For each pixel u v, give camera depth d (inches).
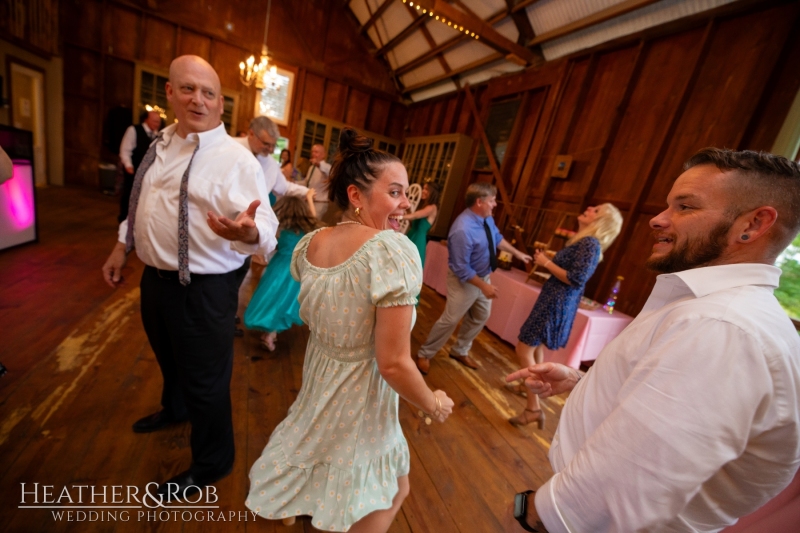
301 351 96.0
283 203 85.0
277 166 87.1
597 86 146.6
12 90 206.1
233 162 43.5
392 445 37.2
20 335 78.8
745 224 22.4
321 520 33.4
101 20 241.9
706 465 17.5
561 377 36.5
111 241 154.4
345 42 298.4
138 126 154.9
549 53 172.6
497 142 205.0
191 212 42.4
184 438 60.2
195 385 47.0
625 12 128.9
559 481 22.4
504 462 70.6
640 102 127.6
